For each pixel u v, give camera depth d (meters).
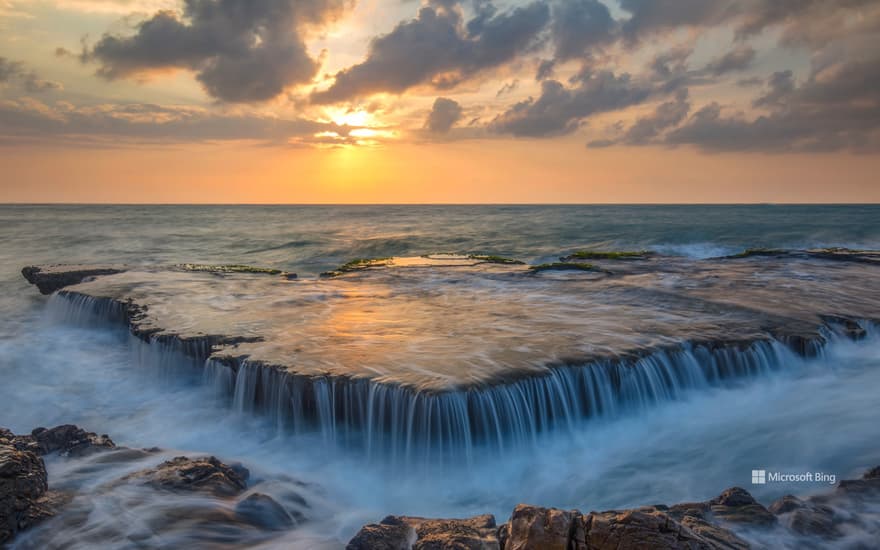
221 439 9.50
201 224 71.06
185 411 10.59
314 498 7.27
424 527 5.62
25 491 6.11
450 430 8.46
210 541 5.77
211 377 10.91
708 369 11.21
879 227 49.88
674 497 7.24
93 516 6.08
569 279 19.56
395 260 25.39
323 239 45.28
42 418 10.42
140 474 7.04
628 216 85.38
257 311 14.61
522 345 11.12
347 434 9.17
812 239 41.44
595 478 7.97
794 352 11.88
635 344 11.19
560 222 68.69
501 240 43.31
